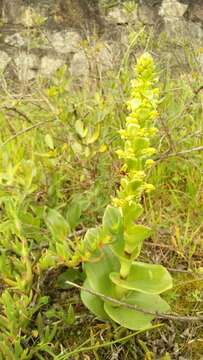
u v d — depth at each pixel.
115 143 0.66
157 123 0.66
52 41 1.02
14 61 1.02
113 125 0.68
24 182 0.51
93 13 1.02
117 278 0.45
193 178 0.64
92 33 1.02
